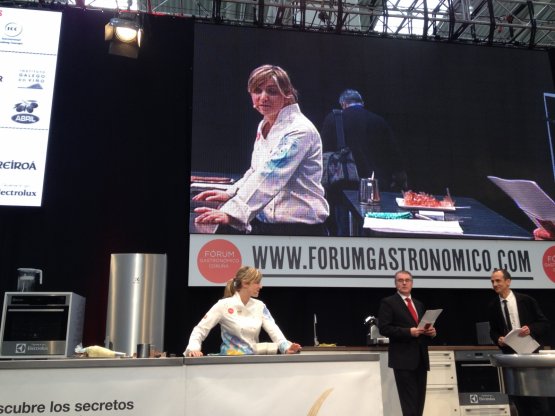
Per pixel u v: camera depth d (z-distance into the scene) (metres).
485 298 5.61
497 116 5.89
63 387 1.92
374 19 7.14
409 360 3.63
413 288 5.34
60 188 5.27
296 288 5.29
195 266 4.99
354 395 2.11
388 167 5.52
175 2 7.34
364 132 5.60
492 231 5.52
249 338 2.63
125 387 1.96
